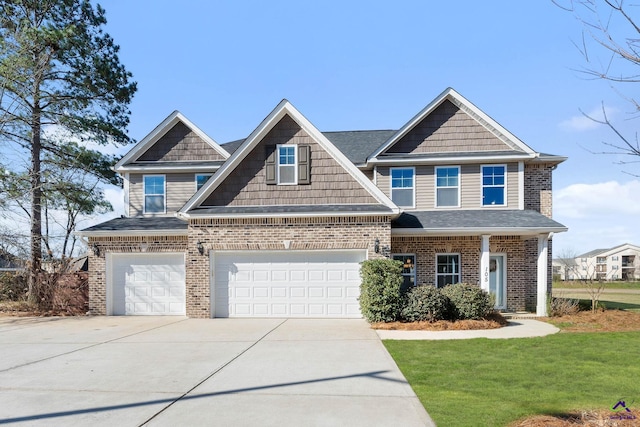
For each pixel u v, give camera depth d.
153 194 18.59
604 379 7.01
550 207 17.30
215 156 18.88
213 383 6.88
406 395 6.21
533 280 16.67
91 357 8.86
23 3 18.98
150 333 11.71
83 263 24.30
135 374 7.47
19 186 19.30
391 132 21.69
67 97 19.84
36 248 19.06
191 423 5.22
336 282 14.41
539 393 6.26
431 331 11.66
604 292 35.16
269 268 14.57
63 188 20.17
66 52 19.09
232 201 15.04
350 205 14.69
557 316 14.63
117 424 5.21
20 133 19.72
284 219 14.38
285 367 7.84
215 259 14.70
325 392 6.37
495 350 9.24
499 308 16.41
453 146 17.27
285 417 5.39
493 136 17.19
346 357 8.61
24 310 16.61
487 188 17.03
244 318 14.41
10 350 9.69
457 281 16.48
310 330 11.88
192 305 14.51
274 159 15.07
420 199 17.17
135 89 21.83
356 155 19.00
